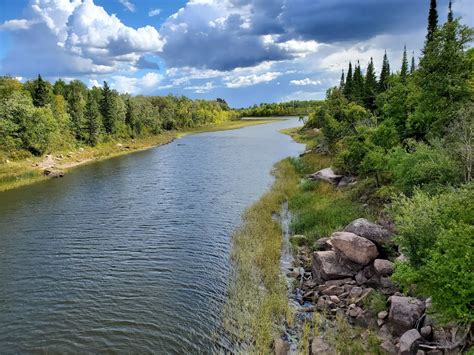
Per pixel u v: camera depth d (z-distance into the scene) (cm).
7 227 3409
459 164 2120
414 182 2317
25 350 1664
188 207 3869
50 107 8869
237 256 2477
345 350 1485
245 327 1711
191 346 1628
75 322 1861
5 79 10200
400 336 1531
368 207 2933
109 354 1616
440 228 1339
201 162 7044
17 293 2178
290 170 5375
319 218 2986
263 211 3428
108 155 9006
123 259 2616
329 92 7119
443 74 2836
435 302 1274
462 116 2270
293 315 1759
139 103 15638
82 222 3503
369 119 4431
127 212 3791
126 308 1969
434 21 5322
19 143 7275
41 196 4638
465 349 1266
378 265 1947
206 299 2020
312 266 2256
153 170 6388
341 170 4088
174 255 2642
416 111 3091
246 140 11412
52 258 2680
